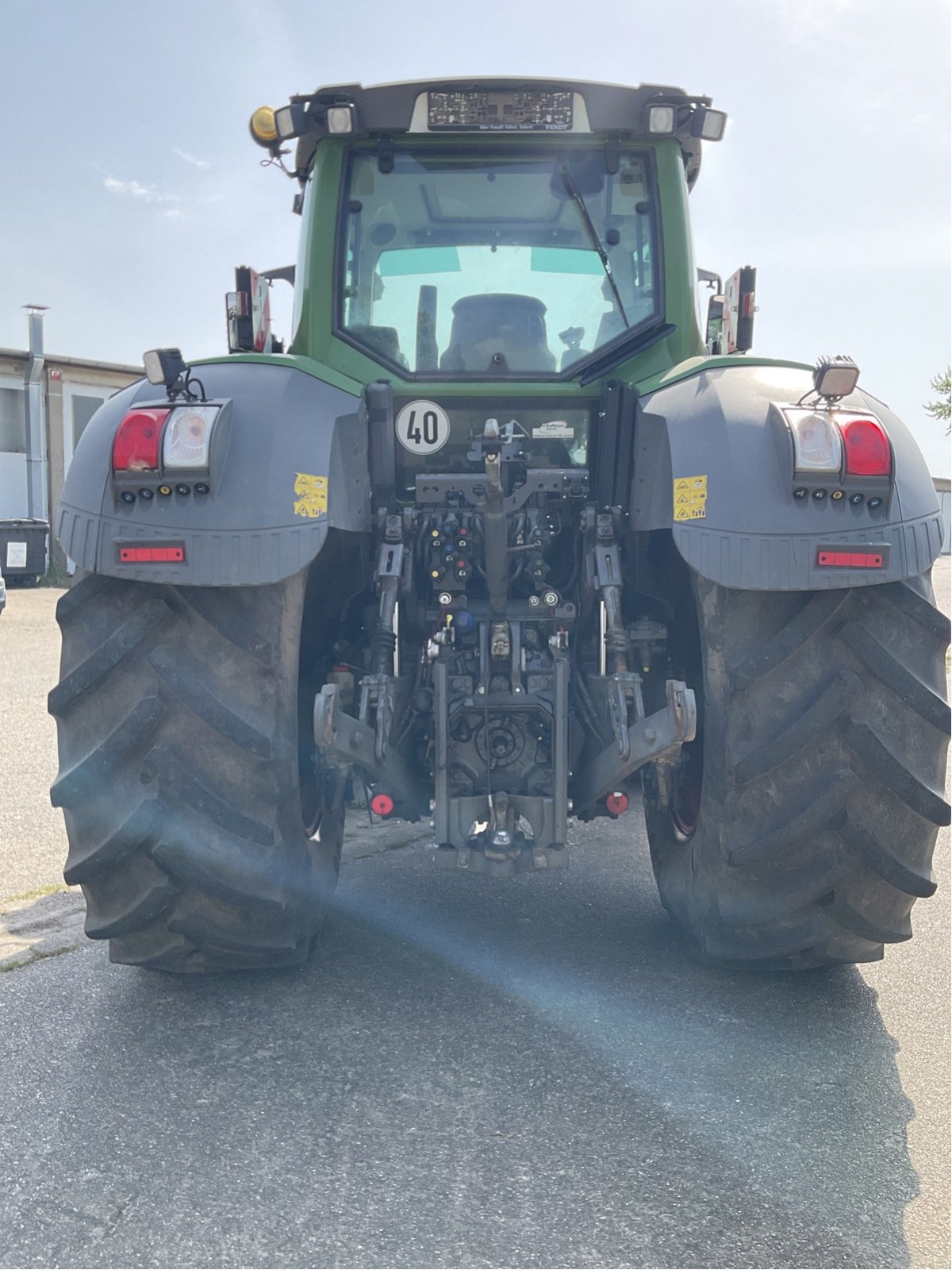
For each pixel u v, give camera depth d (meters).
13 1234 1.97
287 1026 2.84
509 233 3.56
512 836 2.99
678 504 2.70
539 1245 1.94
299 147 3.79
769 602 2.66
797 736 2.60
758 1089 2.52
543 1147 2.26
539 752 3.16
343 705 3.18
